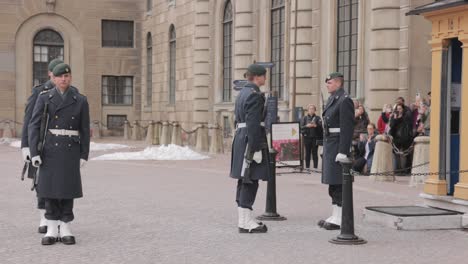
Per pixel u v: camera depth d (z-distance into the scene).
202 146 27.92
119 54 41.69
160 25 38.38
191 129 33.47
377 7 19.75
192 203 12.30
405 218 9.60
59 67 8.53
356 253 8.09
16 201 12.50
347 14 22.00
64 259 7.77
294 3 23.97
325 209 11.62
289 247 8.44
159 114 38.69
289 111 24.55
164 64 37.75
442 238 9.07
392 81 19.64
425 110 16.80
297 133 15.45
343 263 7.57
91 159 23.17
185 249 8.32
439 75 10.42
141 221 10.35
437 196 10.34
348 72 21.98
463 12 9.85
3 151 27.55
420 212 9.92
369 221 10.27
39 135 8.49
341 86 9.62
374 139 17.33
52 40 40.56
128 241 8.81
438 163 10.43
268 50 26.97
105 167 20.03
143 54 41.66
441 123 10.41
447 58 10.45
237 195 9.62
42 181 8.48
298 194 13.61
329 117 9.56
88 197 13.09
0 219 10.50
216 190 14.32
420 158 14.91
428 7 10.42
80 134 8.71
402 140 16.97
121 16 41.56
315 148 19.12
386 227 9.84
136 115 42.25
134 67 42.03
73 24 40.75
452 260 7.74
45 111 8.51
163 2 37.75
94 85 41.28
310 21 23.64
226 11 30.61
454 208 10.05
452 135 10.57
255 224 9.46
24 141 9.10
